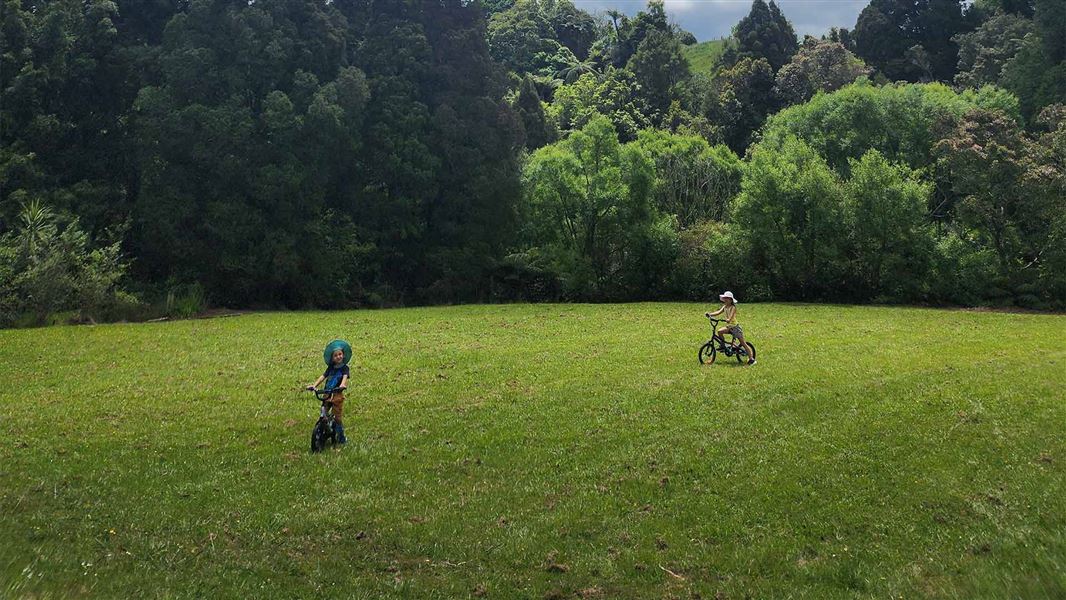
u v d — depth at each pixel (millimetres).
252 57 36750
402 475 8891
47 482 8414
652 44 88875
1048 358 17016
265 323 26875
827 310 31422
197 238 35312
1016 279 34094
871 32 81000
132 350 19391
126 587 5625
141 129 35062
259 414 12000
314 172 37469
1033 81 50594
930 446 9742
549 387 14086
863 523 7301
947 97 46656
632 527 7289
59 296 27750
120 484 8469
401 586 6047
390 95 40438
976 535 6859
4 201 31031
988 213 34906
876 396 12773
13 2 33531
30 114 33969
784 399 12617
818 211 37375
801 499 7961
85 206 33219
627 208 41875
